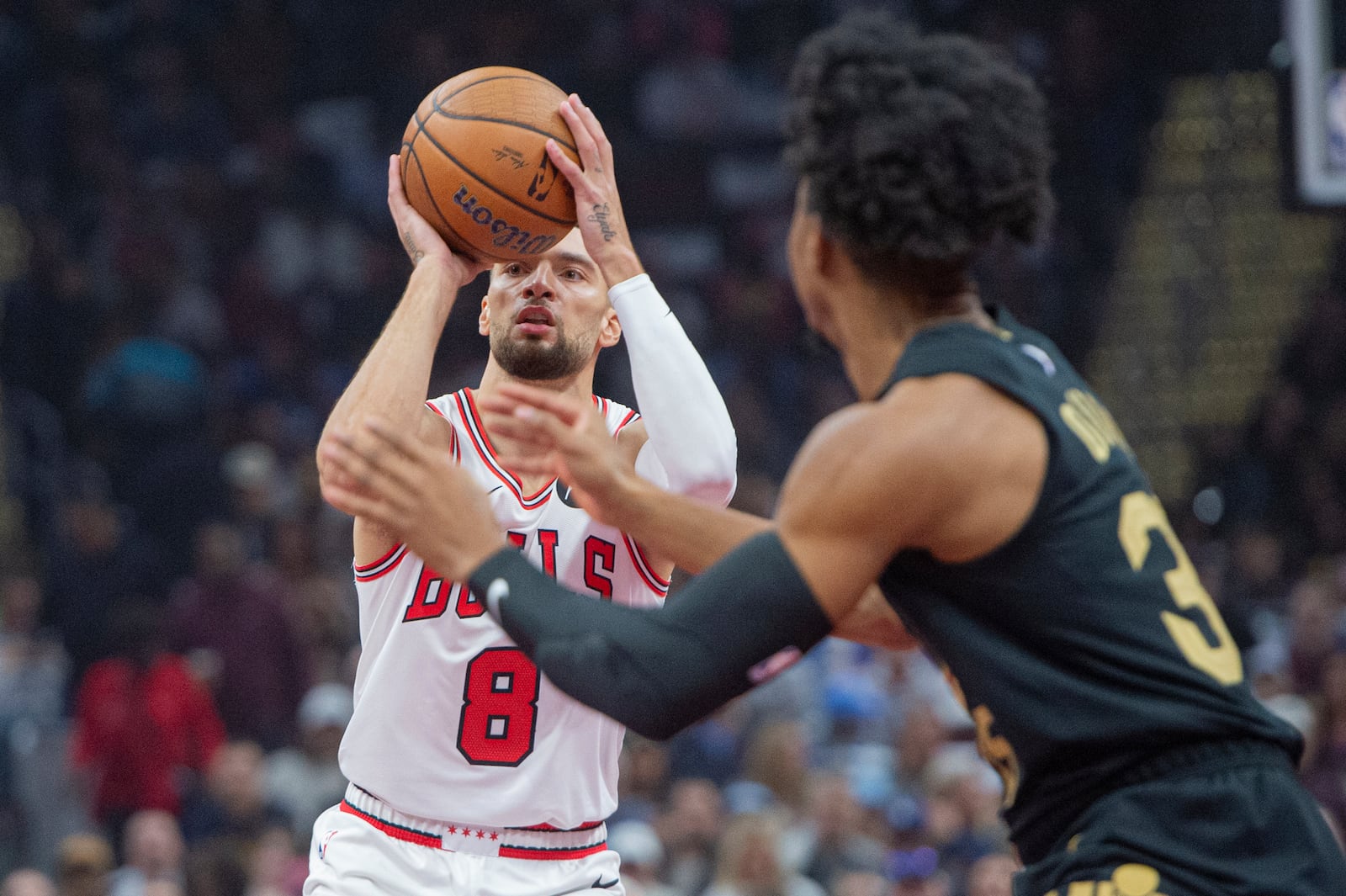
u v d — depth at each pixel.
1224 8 19.97
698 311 20.78
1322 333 18.92
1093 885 3.08
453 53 21.89
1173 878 3.04
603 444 3.43
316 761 12.27
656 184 21.64
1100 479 3.22
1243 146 19.77
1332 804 10.80
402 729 4.64
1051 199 3.34
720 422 4.52
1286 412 18.30
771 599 3.12
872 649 14.00
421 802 4.66
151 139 20.98
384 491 3.33
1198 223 19.77
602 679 3.14
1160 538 3.25
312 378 19.91
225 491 16.48
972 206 3.20
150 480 16.25
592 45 21.97
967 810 10.24
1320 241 19.38
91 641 14.43
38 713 13.92
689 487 4.47
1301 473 18.03
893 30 3.30
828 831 10.81
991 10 21.53
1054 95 20.70
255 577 14.47
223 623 14.12
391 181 4.56
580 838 4.82
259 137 21.31
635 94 21.81
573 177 4.43
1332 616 13.70
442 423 4.69
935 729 11.78
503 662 4.61
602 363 18.47
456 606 4.59
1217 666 3.17
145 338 19.38
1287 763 3.21
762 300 20.73
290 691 14.20
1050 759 3.17
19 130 20.66
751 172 21.89
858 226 3.24
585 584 4.70
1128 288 19.86
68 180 20.53
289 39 21.84
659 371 4.47
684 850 11.01
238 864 10.91
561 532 4.69
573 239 4.82
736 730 13.13
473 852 4.68
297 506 17.06
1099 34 20.97
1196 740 3.13
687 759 12.69
